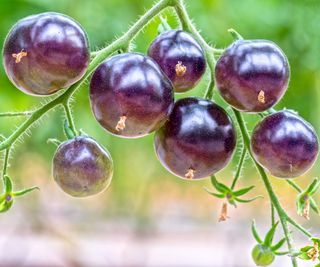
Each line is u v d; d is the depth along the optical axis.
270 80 0.49
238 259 1.43
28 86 0.49
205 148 0.50
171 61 0.51
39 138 0.87
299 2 0.83
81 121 0.85
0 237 1.49
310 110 0.84
